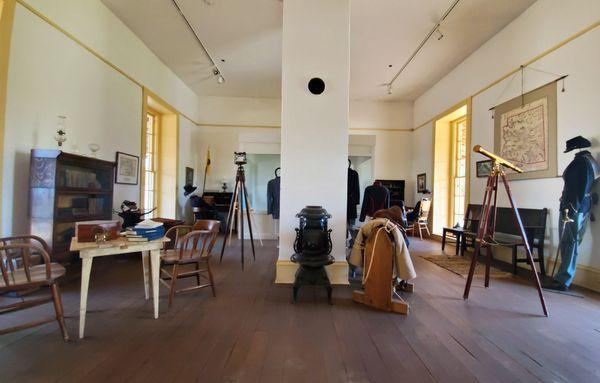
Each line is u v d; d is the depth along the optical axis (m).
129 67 4.97
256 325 2.29
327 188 3.43
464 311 2.63
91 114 4.05
